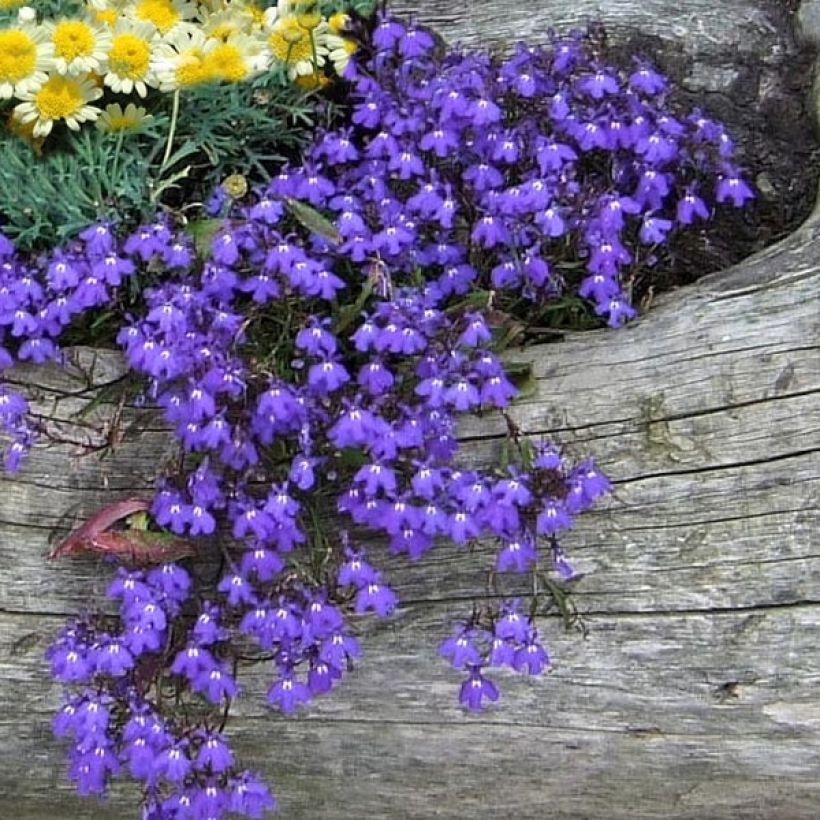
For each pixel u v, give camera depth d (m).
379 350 0.79
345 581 0.78
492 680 0.83
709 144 0.88
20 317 0.82
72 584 0.84
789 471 0.82
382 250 0.84
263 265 0.82
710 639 0.82
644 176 0.86
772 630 0.81
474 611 0.80
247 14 0.93
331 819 0.86
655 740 0.83
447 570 0.83
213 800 0.77
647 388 0.84
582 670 0.83
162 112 0.92
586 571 0.83
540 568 0.83
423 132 0.87
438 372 0.79
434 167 0.87
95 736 0.77
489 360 0.80
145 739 0.77
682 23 0.98
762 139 0.96
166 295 0.80
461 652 0.79
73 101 0.89
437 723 0.84
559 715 0.83
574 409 0.84
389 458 0.78
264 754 0.85
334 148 0.87
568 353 0.85
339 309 0.83
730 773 0.83
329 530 0.82
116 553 0.80
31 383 0.84
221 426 0.77
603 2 1.00
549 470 0.79
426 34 0.90
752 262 0.86
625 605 0.83
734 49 0.97
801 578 0.81
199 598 0.80
